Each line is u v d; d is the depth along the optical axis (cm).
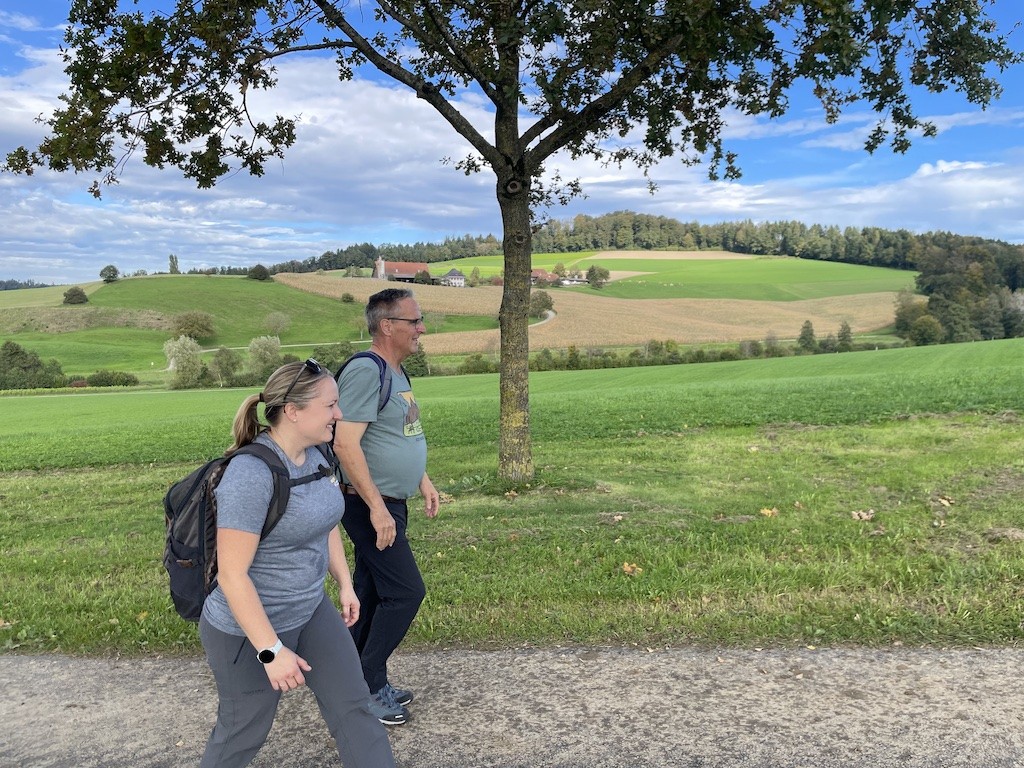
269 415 251
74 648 475
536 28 732
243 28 830
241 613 233
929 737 305
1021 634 394
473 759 314
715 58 772
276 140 948
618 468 1038
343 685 263
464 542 676
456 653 425
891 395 1669
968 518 623
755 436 1291
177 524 250
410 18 834
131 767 328
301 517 248
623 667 389
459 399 3005
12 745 354
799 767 291
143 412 3884
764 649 401
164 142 888
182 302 11938
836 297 11338
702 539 620
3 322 11144
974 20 874
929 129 965
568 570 568
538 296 10306
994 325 8156
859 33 831
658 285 13250
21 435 2459
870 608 439
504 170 873
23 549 792
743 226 18262
